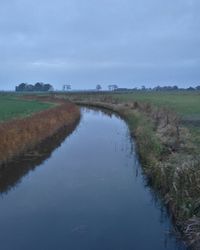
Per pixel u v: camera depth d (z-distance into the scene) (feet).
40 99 267.59
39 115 97.14
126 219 39.75
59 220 39.65
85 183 53.36
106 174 58.29
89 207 43.39
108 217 40.29
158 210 42.42
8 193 49.32
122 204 44.42
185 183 38.27
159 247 33.40
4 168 62.69
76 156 72.79
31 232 36.73
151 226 37.93
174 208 37.99
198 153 50.90
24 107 164.55
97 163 66.13
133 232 36.47
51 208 43.16
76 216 40.63
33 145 80.59
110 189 50.39
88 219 39.78
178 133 65.92
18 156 71.41
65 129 114.83
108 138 96.48
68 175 58.03
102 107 215.51
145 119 101.09
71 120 126.62
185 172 39.78
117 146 83.87
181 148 57.47
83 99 278.46
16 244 34.17
